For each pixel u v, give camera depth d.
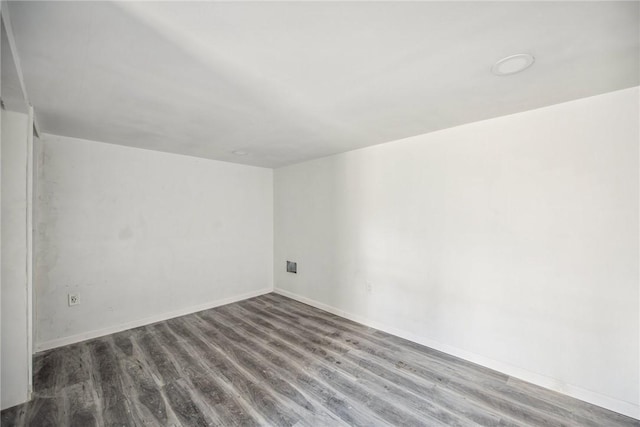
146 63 1.45
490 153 2.34
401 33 1.21
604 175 1.87
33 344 2.58
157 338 2.92
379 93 1.83
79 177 2.85
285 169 4.37
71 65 1.46
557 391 2.05
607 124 1.85
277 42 1.28
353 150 3.38
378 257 3.16
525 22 1.15
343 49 1.34
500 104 2.03
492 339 2.36
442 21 1.14
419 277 2.82
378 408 1.89
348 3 1.03
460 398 1.99
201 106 2.02
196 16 1.10
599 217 1.90
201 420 1.78
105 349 2.68
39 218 2.63
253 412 1.85
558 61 1.46
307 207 4.02
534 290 2.15
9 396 1.88
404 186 2.92
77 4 1.02
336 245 3.63
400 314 2.98
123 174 3.13
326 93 1.82
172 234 3.51
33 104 1.96
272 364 2.42
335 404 1.92
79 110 2.08
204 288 3.81
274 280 4.64
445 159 2.61
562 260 2.04
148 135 2.73
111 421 1.76
